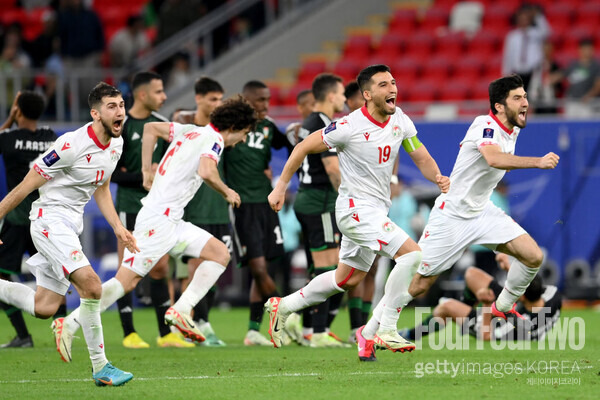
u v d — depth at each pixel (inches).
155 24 2746.1
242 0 2491.4
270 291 1250.6
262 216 1254.9
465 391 781.9
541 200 1871.3
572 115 2014.0
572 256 1876.2
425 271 1061.1
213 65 2390.5
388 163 934.4
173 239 1065.5
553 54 2400.3
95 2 2896.2
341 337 1378.0
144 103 1216.8
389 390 788.6
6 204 852.6
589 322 1560.0
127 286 1050.1
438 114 2108.8
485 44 2488.9
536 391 783.1
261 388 806.5
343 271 958.4
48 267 943.0
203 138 1065.5
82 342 1298.0
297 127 1259.8
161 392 786.2
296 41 2559.1
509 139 1013.8
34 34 2859.3
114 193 1812.3
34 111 1203.2
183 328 1026.1
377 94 908.6
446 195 1049.5
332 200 1208.8
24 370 964.6
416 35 2546.8
